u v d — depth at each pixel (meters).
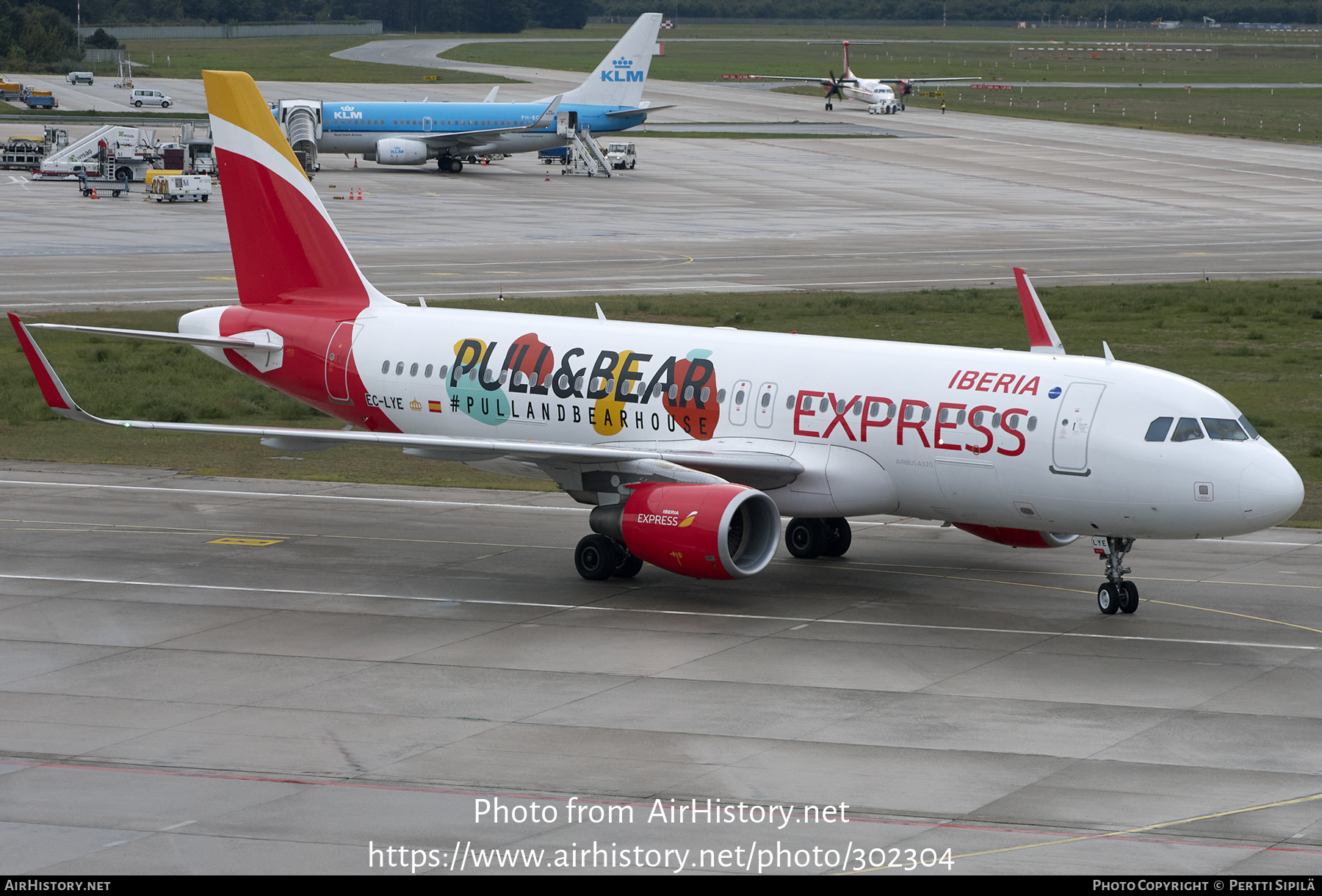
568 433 94.81
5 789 54.59
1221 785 55.19
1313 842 49.84
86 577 87.88
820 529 93.62
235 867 47.62
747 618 79.69
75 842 49.72
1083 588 86.75
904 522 106.19
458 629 77.31
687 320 192.38
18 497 110.56
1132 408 77.06
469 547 97.00
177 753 58.56
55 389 83.31
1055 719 62.97
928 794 54.25
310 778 55.78
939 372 83.81
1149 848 49.25
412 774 56.22
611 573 87.88
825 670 70.12
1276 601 83.56
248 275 108.50
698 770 56.78
